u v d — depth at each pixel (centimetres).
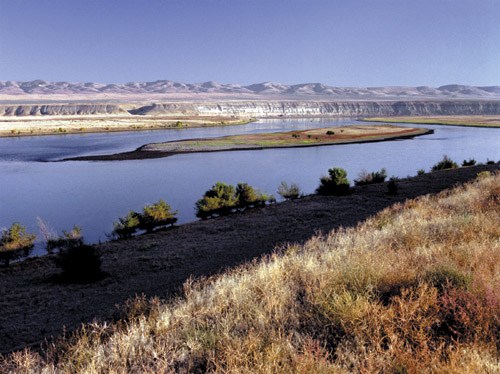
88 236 2539
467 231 776
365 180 3894
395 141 9650
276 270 602
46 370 407
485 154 7044
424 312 375
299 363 319
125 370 371
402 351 320
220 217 2738
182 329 455
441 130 13712
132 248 1972
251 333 383
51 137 11744
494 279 434
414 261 562
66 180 4784
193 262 1560
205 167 5775
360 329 363
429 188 3100
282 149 8075
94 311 1065
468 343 323
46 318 1054
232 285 585
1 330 973
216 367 346
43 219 3014
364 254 614
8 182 4681
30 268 1761
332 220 2242
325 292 457
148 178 4884
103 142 9919
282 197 3647
